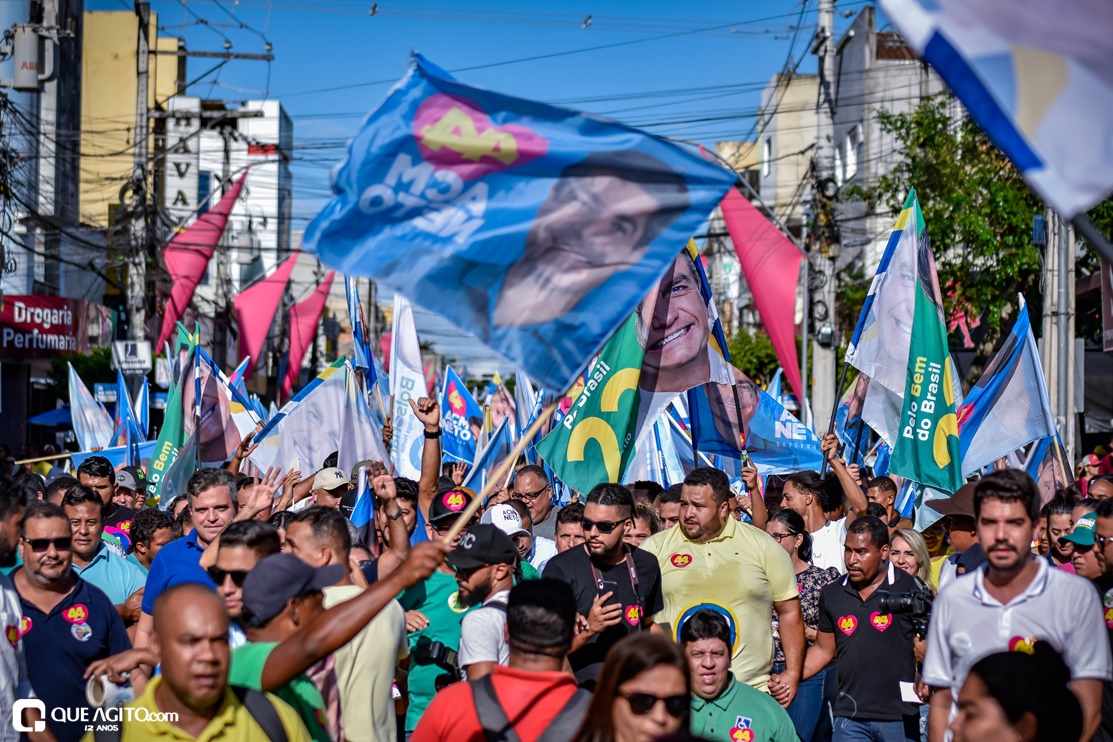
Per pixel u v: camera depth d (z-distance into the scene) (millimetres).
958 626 5688
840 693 8711
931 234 25453
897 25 4305
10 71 33469
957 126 27578
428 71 6512
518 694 5383
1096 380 25484
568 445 9961
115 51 55125
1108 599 7656
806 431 14406
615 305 6172
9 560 7762
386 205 6340
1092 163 4160
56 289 41188
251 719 4934
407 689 8070
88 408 19688
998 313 24984
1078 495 9773
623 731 4660
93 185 53719
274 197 70688
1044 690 4699
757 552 7996
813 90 60375
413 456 15586
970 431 12750
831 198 26031
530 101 6438
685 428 13430
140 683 6629
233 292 60688
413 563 5078
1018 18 4258
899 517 12422
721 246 64938
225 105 60344
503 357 6121
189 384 15141
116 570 8836
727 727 6875
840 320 37125
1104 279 17797
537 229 6258
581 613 7293
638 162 6355
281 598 5367
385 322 95188
